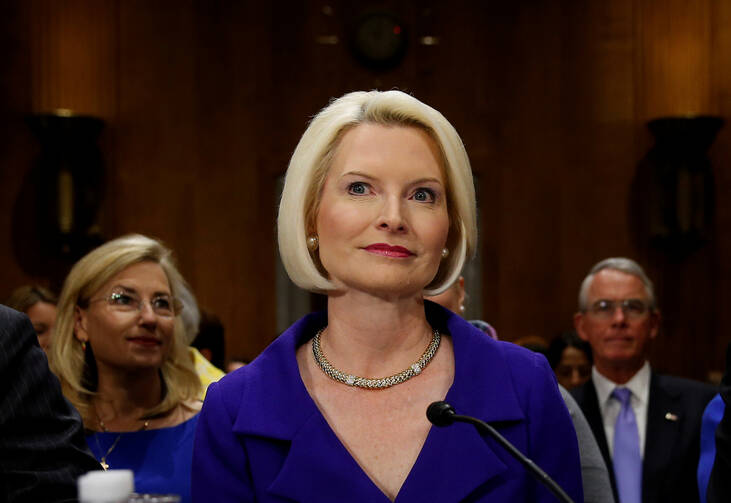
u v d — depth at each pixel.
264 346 10.66
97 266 3.46
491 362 1.89
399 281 1.80
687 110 10.44
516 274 10.72
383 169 1.81
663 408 4.69
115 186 10.45
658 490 4.52
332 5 10.75
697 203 10.29
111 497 1.28
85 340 3.52
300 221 1.89
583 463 3.02
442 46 10.76
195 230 10.60
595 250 10.68
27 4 10.34
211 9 10.72
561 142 10.74
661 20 10.58
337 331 1.92
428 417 1.73
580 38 10.74
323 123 1.89
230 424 1.87
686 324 10.59
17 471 1.84
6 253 10.21
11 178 10.24
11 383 1.94
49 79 10.27
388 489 1.79
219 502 1.83
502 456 1.80
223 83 10.70
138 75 10.55
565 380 6.25
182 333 3.68
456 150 1.89
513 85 10.78
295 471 1.78
